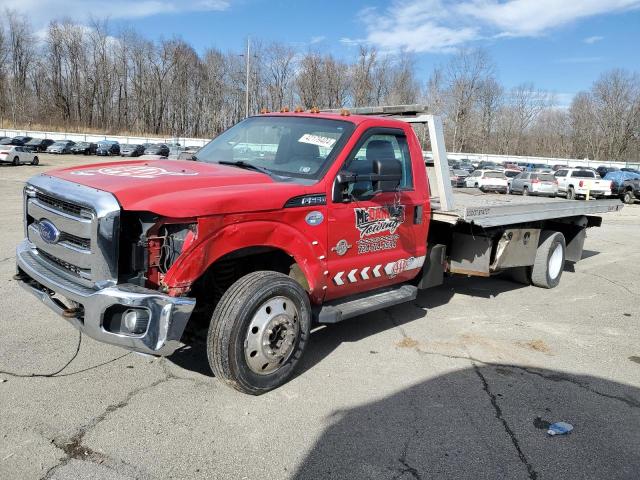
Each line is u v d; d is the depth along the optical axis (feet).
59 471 10.16
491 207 20.47
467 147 304.09
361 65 272.72
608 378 15.75
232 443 11.39
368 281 16.60
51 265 13.10
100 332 11.48
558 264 26.50
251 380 13.01
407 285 18.45
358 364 15.79
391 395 13.93
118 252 11.53
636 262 34.60
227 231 12.35
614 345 18.58
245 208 12.61
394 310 21.44
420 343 17.79
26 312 18.28
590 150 313.32
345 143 15.35
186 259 11.76
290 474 10.48
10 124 286.25
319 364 15.65
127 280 11.84
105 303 11.29
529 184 103.09
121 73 331.16
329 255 14.92
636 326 20.81
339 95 280.72
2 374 13.83
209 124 326.65
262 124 17.49
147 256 11.79
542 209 23.88
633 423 13.14
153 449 11.03
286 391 13.83
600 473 11.03
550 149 327.47
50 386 13.35
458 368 15.90
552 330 19.90
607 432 12.66
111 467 10.38
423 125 20.31
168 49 327.26
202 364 15.17
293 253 13.97
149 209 11.32
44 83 319.68
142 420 12.08
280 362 13.66
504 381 15.17
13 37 302.45
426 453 11.41
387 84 276.21
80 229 11.77
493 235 21.42
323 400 13.46
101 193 11.71
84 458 10.61
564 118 328.08
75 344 15.93
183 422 12.09
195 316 14.67
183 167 14.76
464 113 283.18
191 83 329.52
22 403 12.48
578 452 11.75
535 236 25.05
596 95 309.01
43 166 128.67
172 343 11.51
